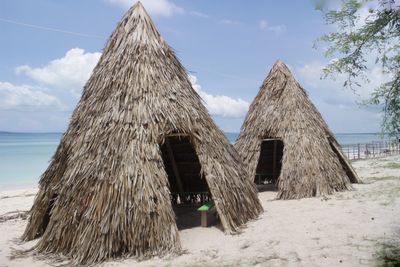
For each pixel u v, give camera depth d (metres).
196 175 12.04
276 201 12.34
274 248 7.20
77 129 8.48
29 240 8.68
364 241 7.26
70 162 7.99
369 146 36.94
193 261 6.70
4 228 10.38
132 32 9.16
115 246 7.04
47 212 8.73
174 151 11.53
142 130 7.94
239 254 6.98
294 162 12.86
